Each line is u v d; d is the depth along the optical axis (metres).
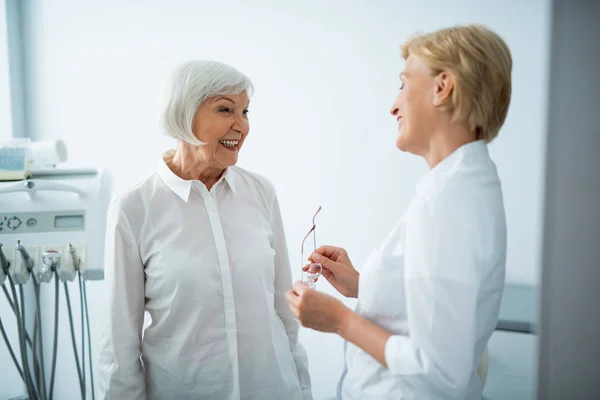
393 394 0.90
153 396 1.27
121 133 2.20
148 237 1.23
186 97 1.15
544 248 1.09
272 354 1.31
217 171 1.32
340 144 2.03
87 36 2.20
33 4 2.21
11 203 1.61
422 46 0.87
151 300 1.26
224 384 1.25
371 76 1.98
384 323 0.93
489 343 1.60
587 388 1.08
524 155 1.80
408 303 0.81
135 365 1.22
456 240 0.78
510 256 1.83
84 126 2.23
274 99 2.08
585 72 1.04
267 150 2.10
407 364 0.80
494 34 0.85
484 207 0.82
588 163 1.04
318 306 0.91
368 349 0.87
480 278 0.81
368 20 1.97
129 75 2.18
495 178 0.87
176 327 1.24
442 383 0.79
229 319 1.25
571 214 1.06
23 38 2.23
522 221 1.82
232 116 1.21
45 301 2.24
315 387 2.10
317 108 2.04
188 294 1.22
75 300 2.23
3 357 2.18
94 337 2.22
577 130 1.05
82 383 1.71
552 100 1.06
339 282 1.25
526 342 1.57
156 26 2.16
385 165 1.99
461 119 0.85
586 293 1.06
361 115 2.00
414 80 0.88
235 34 2.10
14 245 1.59
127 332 1.21
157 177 1.30
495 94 0.84
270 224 1.42
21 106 2.22
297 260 2.10
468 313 0.78
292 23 2.04
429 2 1.90
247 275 1.29
